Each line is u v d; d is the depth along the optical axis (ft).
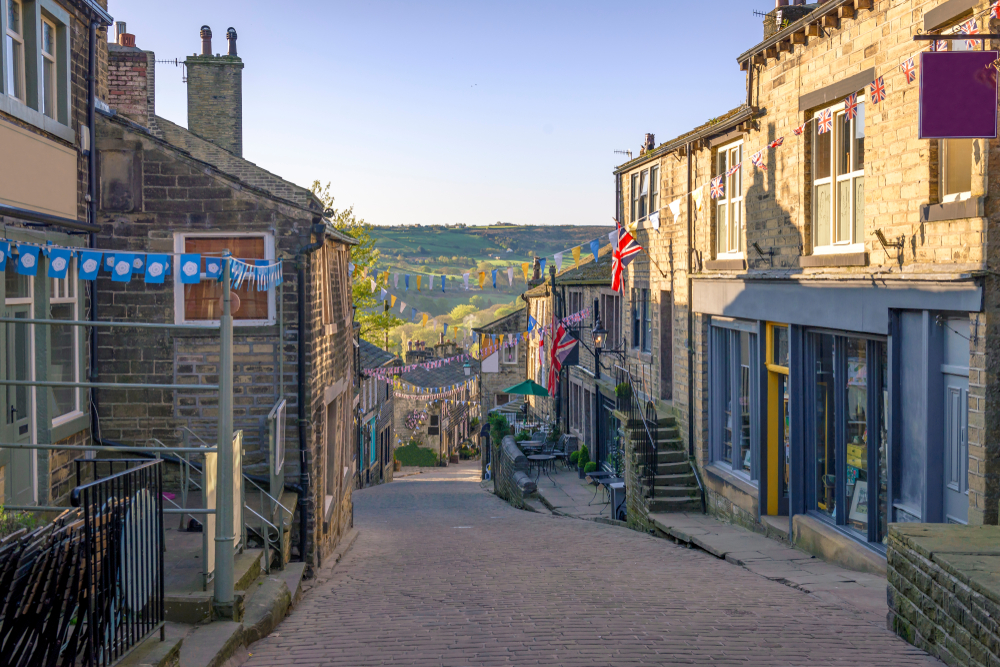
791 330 40.34
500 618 26.94
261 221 38.42
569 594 30.86
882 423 33.81
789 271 40.14
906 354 31.19
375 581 36.78
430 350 173.37
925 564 21.83
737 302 46.14
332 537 47.09
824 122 33.78
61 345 35.01
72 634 16.47
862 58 33.91
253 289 38.65
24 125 30.25
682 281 55.21
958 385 28.53
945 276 27.35
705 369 51.98
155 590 20.57
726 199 48.93
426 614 28.27
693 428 53.11
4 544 15.06
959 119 24.53
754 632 24.18
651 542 46.60
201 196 38.24
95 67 37.04
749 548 40.47
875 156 32.91
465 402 185.16
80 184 35.88
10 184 28.99
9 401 29.22
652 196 62.03
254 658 23.13
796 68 39.73
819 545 37.55
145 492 20.13
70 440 35.01
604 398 76.28
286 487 38.45
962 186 28.30
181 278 25.32
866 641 22.98
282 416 37.04
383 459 126.52
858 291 33.78
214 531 25.79
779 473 44.14
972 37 24.02
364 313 118.52
